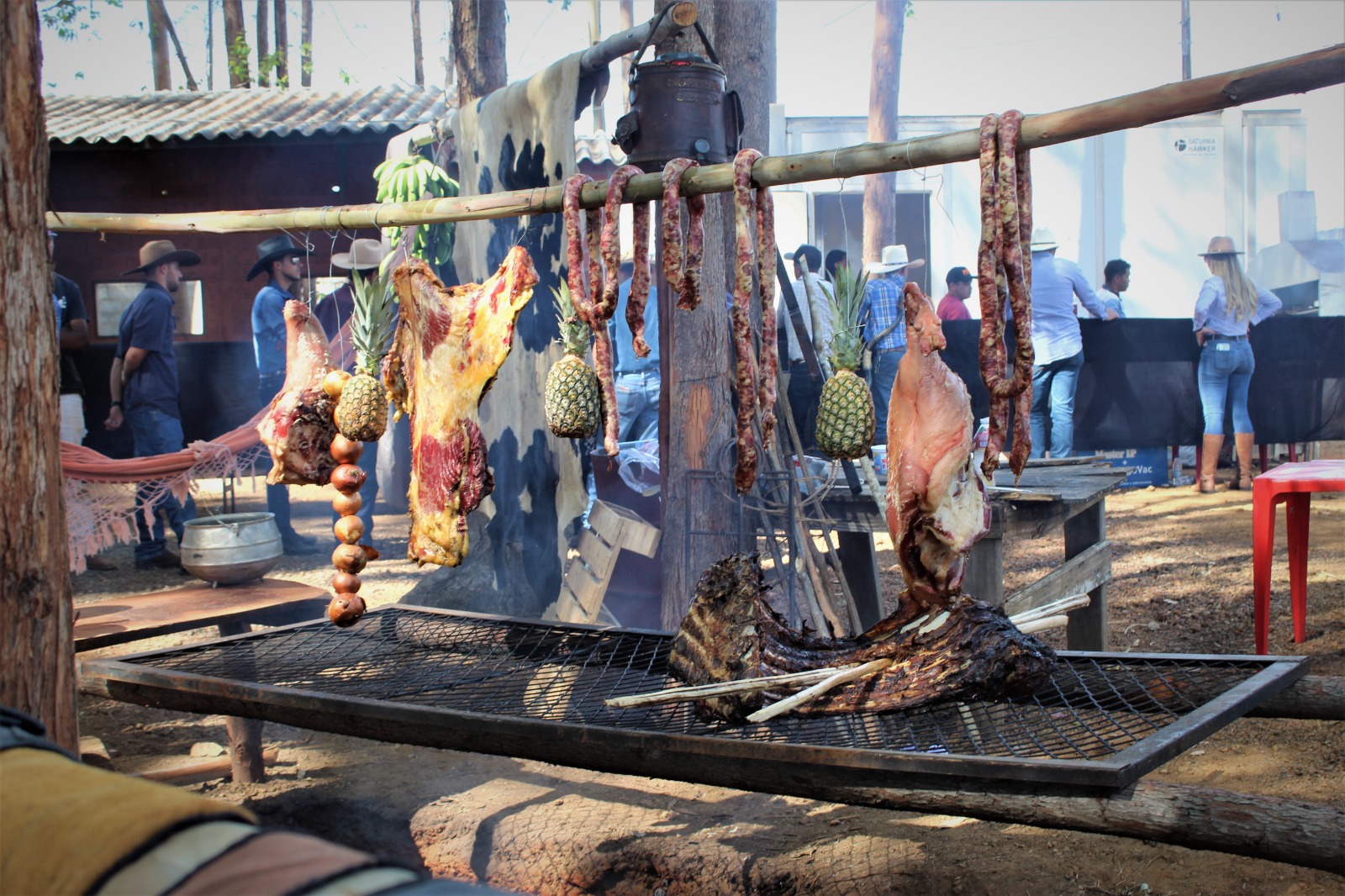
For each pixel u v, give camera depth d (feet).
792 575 15.92
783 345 23.72
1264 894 10.04
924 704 8.47
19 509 7.49
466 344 10.78
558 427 10.23
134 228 12.82
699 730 8.76
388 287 11.88
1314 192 44.86
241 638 12.59
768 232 9.48
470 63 28.37
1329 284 42.37
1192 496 31.94
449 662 11.62
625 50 15.79
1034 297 30.42
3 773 2.94
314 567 26.12
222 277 37.81
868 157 8.61
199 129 35.27
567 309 10.72
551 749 8.75
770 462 16.44
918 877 10.49
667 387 16.46
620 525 16.38
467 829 12.07
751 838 11.35
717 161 13.83
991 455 8.34
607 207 9.73
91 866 2.40
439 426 10.94
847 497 16.31
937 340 8.73
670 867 10.96
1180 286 45.14
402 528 30.37
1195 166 44.65
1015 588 22.62
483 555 19.61
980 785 7.09
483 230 19.11
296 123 36.50
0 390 7.39
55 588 7.76
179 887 2.32
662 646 11.32
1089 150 44.52
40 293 7.69
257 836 2.51
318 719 9.94
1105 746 7.71
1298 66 6.47
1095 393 32.04
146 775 13.65
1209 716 7.47
